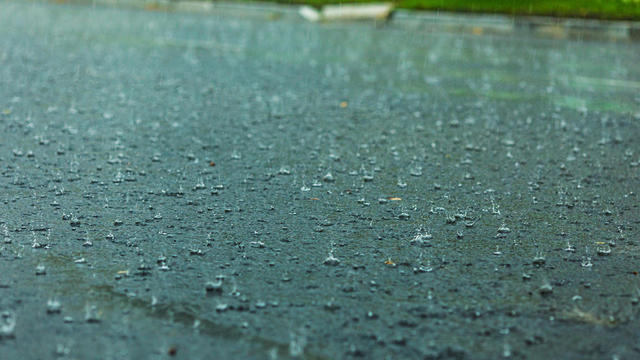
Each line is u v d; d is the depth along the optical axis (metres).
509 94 7.30
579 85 7.79
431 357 2.62
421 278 3.26
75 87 7.06
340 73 8.13
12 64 8.05
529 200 4.35
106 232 3.73
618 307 3.02
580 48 10.20
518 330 2.82
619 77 8.25
